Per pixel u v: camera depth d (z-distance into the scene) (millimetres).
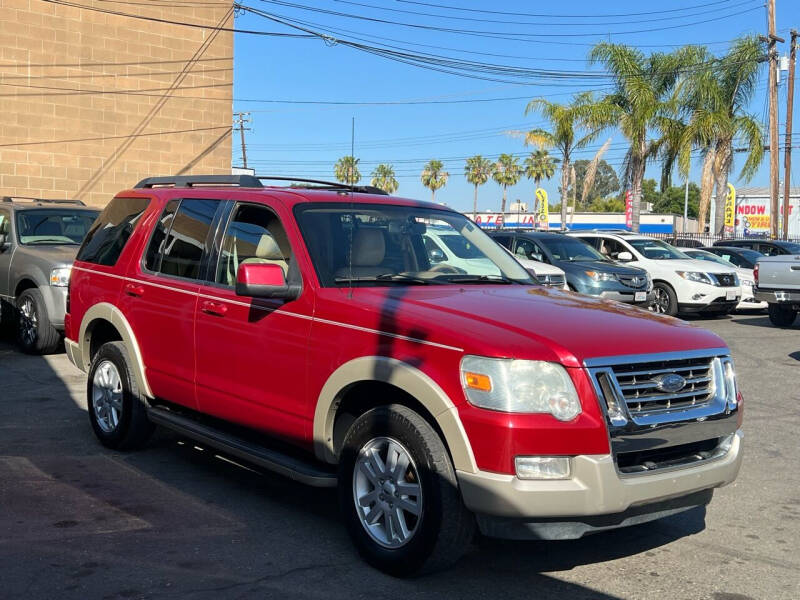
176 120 25781
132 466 5977
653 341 4121
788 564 4477
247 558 4363
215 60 26422
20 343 10609
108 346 6309
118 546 4488
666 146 27734
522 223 66312
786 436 7344
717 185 29453
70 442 6566
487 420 3756
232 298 5137
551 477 3756
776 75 29531
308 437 4602
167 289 5691
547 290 5203
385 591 3994
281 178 5828
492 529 3846
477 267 5449
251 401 4977
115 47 24344
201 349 5355
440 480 3891
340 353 4387
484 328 3998
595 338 3982
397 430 4070
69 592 3912
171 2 25297
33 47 22891
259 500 5312
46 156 23375
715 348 4348
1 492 5348
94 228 6898
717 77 28547
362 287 4723
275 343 4785
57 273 10180
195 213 5789
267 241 5102
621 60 26938
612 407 3846
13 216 11289
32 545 4480
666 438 3990
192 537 4645
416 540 3977
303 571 4211
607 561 4469
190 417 5785
